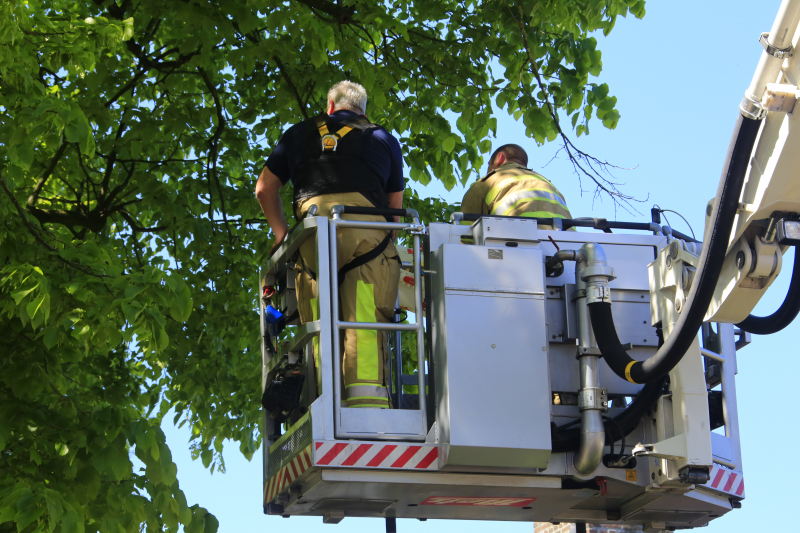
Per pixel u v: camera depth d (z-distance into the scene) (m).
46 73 13.11
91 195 15.79
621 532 15.09
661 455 6.99
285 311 8.52
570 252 7.48
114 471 9.00
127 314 8.23
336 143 7.93
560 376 7.56
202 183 15.66
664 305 7.19
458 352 6.87
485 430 6.73
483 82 14.89
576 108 14.73
